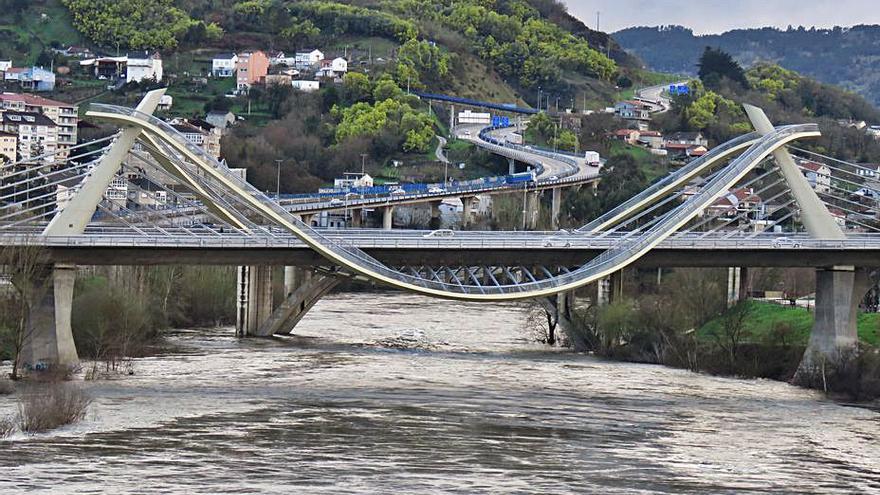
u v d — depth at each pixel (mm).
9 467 163250
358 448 182625
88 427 190875
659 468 178500
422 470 170250
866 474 181250
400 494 156500
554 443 192625
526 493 160000
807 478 176875
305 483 160625
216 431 191375
